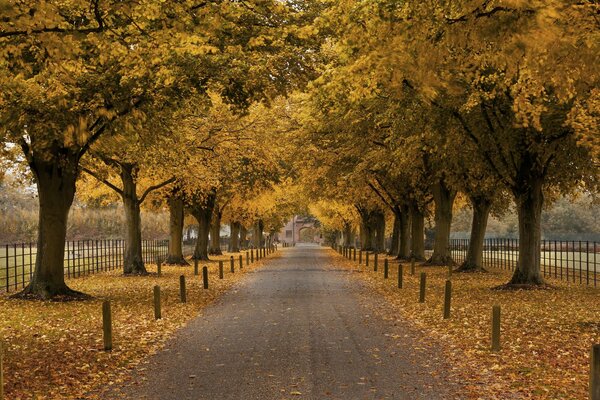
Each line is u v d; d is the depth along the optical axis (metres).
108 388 8.47
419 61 9.41
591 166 22.09
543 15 7.58
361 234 75.88
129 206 31.66
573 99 16.50
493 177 24.03
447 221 36.25
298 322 14.65
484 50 10.27
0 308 17.72
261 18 14.86
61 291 20.28
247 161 36.00
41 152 17.84
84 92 14.47
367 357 10.38
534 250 22.89
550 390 8.16
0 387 7.34
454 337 12.33
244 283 26.81
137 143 18.16
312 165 37.16
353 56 11.63
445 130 19.81
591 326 13.70
